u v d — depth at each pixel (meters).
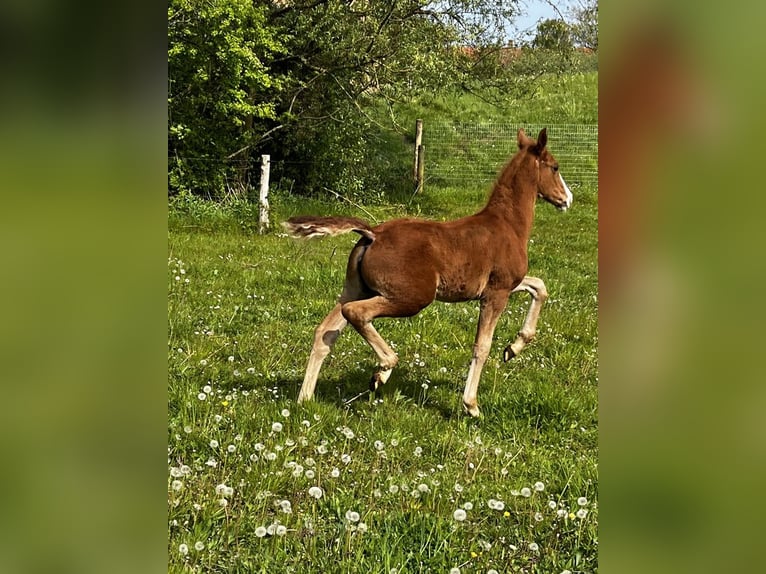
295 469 3.68
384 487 3.80
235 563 2.95
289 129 17.20
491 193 5.51
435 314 7.74
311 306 7.66
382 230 4.94
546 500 3.85
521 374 6.13
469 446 4.45
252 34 14.90
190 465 3.80
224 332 6.64
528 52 19.20
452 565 3.14
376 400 5.12
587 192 19.16
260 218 13.51
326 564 3.02
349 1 16.14
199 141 15.16
